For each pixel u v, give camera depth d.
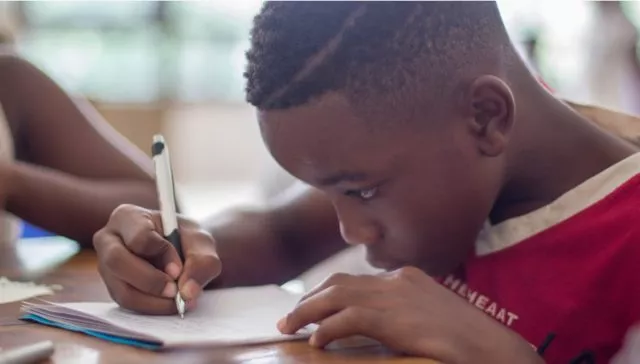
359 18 0.65
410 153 0.69
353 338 0.60
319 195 1.05
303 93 0.65
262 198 1.13
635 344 0.78
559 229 0.81
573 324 0.79
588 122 0.85
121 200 1.08
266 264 0.98
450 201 0.73
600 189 0.81
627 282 0.78
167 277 0.69
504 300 0.81
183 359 0.55
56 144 1.18
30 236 1.12
